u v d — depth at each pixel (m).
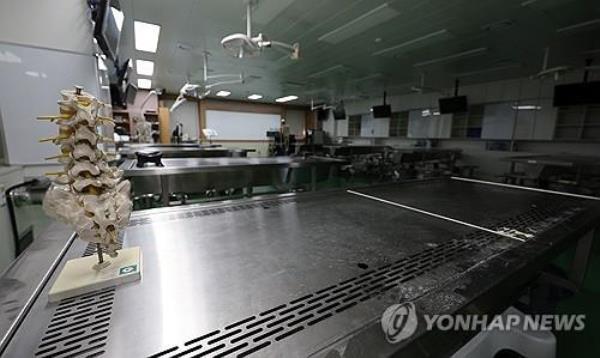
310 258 0.87
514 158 5.99
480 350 1.07
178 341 0.51
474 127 8.81
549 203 1.60
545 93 7.14
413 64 6.52
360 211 1.44
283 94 11.14
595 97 5.89
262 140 13.80
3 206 2.03
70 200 0.66
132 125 9.49
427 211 1.44
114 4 3.08
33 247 0.86
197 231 1.09
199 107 11.98
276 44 3.24
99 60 2.98
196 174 3.22
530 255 0.89
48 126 2.53
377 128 12.18
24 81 2.43
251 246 0.95
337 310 0.61
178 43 5.25
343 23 4.33
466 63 6.35
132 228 1.10
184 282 0.71
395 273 0.77
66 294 0.62
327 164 4.45
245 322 0.56
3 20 2.33
